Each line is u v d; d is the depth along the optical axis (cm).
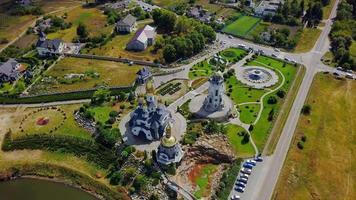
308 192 15775
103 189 16238
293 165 16975
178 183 16200
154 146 17612
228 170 16775
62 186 16700
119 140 17888
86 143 18000
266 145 18038
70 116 19700
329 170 16875
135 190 15950
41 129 18900
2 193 16312
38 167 17338
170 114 18825
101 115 19500
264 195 15550
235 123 19338
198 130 18575
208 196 15738
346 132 19125
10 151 18075
